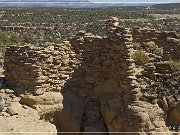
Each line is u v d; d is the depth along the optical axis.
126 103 16.25
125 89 16.41
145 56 18.06
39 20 90.06
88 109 17.77
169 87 16.70
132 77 16.19
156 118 15.67
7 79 16.45
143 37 19.48
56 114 16.45
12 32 60.00
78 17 102.69
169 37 19.55
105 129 17.36
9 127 13.62
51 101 16.02
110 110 16.84
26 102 15.67
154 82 16.77
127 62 16.38
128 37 16.64
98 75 18.00
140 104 15.82
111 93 17.34
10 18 91.62
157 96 16.34
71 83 17.66
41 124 14.68
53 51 16.62
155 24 76.06
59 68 17.00
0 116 14.23
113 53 17.30
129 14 113.81
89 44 17.94
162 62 17.44
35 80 15.72
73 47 17.83
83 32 18.19
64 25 79.56
